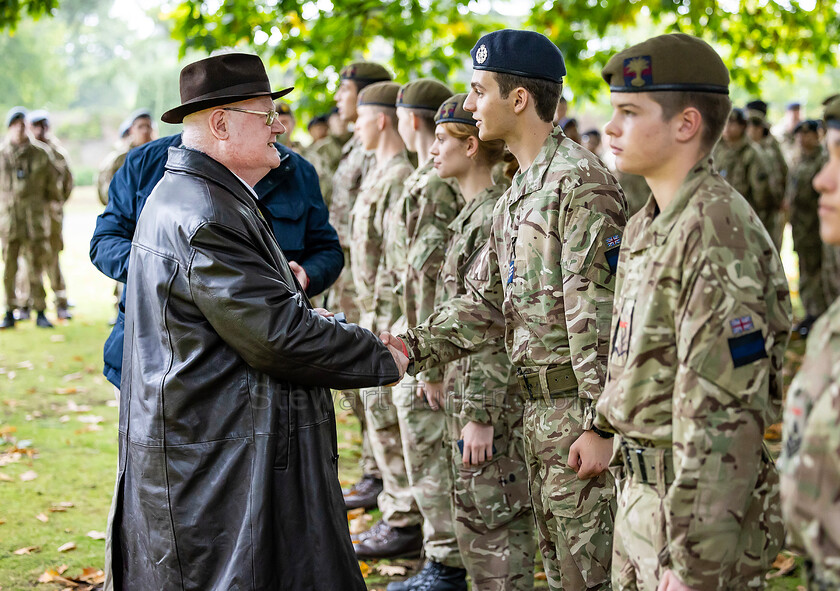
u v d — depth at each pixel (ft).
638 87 6.38
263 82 8.55
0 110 142.20
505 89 8.83
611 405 6.54
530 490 9.33
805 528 4.91
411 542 13.26
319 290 11.78
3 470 16.72
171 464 7.91
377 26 30.14
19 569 12.59
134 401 8.13
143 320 8.15
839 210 5.19
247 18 28.76
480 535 10.34
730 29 30.96
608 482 8.76
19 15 28.53
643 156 6.46
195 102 8.25
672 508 5.97
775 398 6.40
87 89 173.27
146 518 8.04
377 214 14.60
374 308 13.89
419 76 30.66
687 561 5.91
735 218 6.07
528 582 10.39
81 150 141.38
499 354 10.14
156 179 11.20
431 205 11.86
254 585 7.73
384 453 13.34
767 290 6.15
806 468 4.91
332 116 25.99
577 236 8.41
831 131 5.21
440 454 11.90
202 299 7.79
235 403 7.94
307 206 11.84
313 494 8.11
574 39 28.14
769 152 33.01
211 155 8.46
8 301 31.01
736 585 6.24
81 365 25.52
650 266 6.33
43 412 20.76
